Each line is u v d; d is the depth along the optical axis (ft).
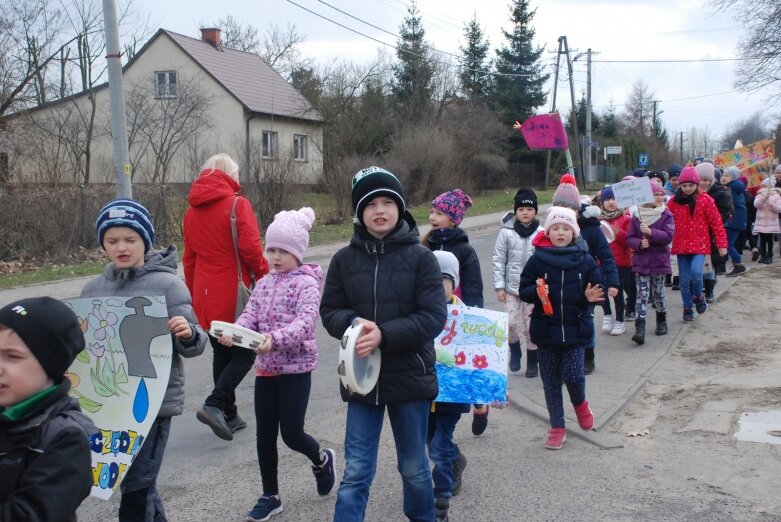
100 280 11.93
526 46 183.93
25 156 62.75
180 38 119.34
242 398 21.88
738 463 15.46
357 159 92.32
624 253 28.60
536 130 30.35
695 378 22.12
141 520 11.18
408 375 11.34
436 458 13.50
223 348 18.20
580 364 17.01
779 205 46.39
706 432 17.29
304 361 13.76
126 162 41.88
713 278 33.78
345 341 10.61
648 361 24.29
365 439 11.44
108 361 10.99
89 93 97.25
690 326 29.35
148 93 104.58
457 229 17.30
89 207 55.47
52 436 7.22
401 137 115.85
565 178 23.52
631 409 19.62
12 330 7.24
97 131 104.73
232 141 117.29
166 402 11.28
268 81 129.39
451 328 14.42
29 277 45.75
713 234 31.45
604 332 29.17
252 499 14.69
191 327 11.33
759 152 53.47
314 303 14.01
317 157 130.00
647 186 26.73
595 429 17.85
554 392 17.10
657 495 14.19
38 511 6.92
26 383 7.27
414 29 168.96
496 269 23.36
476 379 13.92
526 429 18.48
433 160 105.70
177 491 15.12
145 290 11.59
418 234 11.91
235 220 17.66
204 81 116.37
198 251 18.01
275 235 14.29
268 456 13.80
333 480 14.71
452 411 13.84
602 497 14.19
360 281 11.60
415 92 148.05
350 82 134.41
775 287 37.73
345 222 81.20
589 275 16.70
